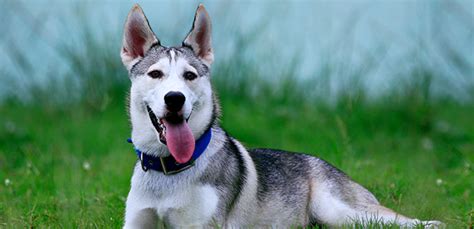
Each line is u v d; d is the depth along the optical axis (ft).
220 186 21.76
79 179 31.55
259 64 47.24
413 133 41.65
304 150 37.58
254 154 24.25
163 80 21.50
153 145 21.57
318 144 38.19
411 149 38.99
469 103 46.78
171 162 21.44
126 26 22.89
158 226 22.16
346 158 33.24
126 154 36.65
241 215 22.45
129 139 22.58
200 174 21.49
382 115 42.88
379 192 27.84
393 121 42.37
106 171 32.86
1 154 36.73
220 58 46.85
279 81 46.55
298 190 23.94
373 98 45.09
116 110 45.34
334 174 24.75
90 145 38.88
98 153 37.76
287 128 41.19
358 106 42.73
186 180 21.44
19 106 47.80
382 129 41.93
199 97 21.76
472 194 28.94
